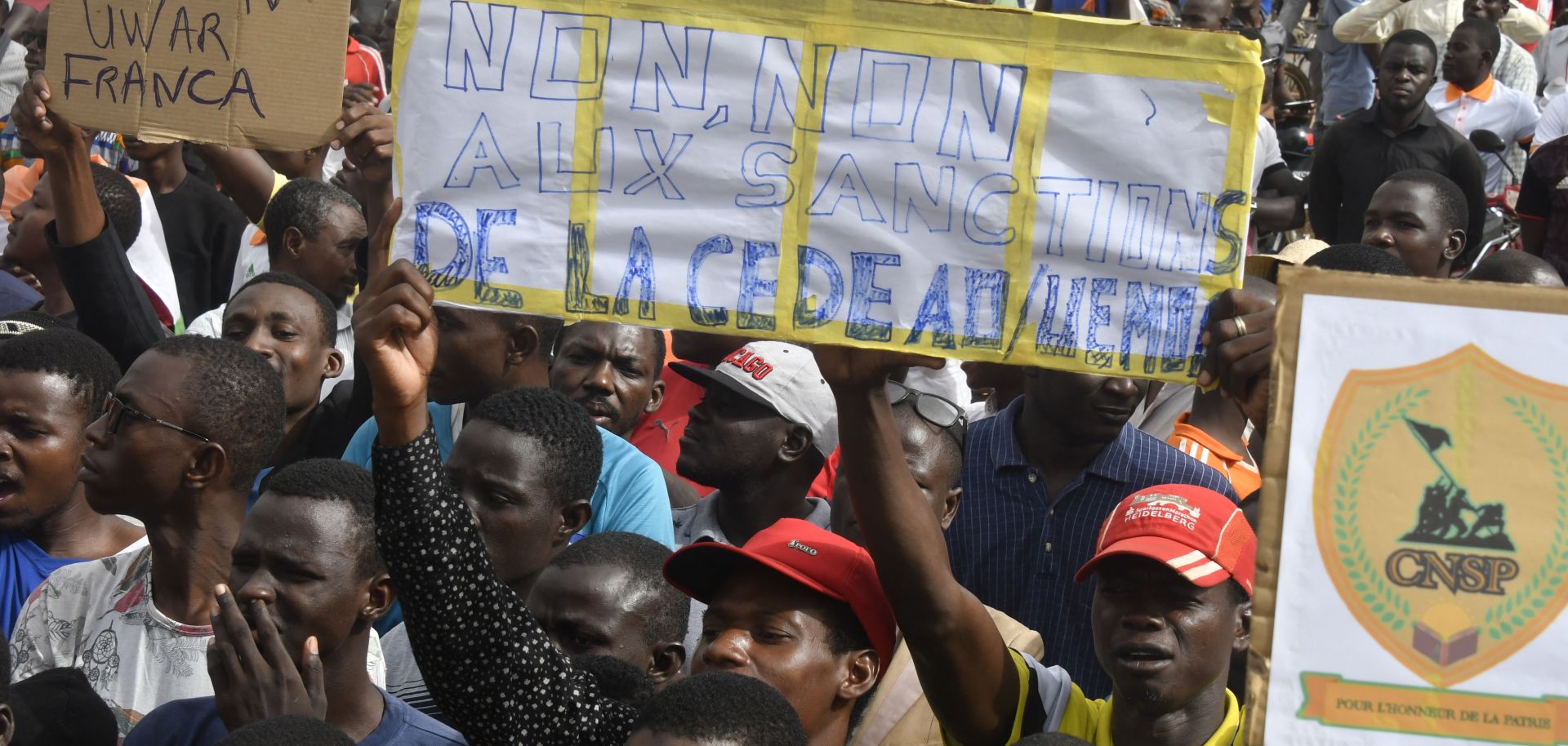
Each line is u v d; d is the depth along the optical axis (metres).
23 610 3.96
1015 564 4.36
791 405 4.69
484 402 4.12
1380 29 10.52
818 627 3.16
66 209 4.57
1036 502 4.38
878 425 2.80
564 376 5.07
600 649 3.51
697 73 2.71
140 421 3.74
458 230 2.72
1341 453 2.20
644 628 3.56
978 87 2.68
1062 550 4.30
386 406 2.73
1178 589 3.05
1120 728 3.16
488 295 2.71
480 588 2.84
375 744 3.39
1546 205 7.13
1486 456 2.18
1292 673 2.18
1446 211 6.09
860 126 2.69
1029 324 2.67
